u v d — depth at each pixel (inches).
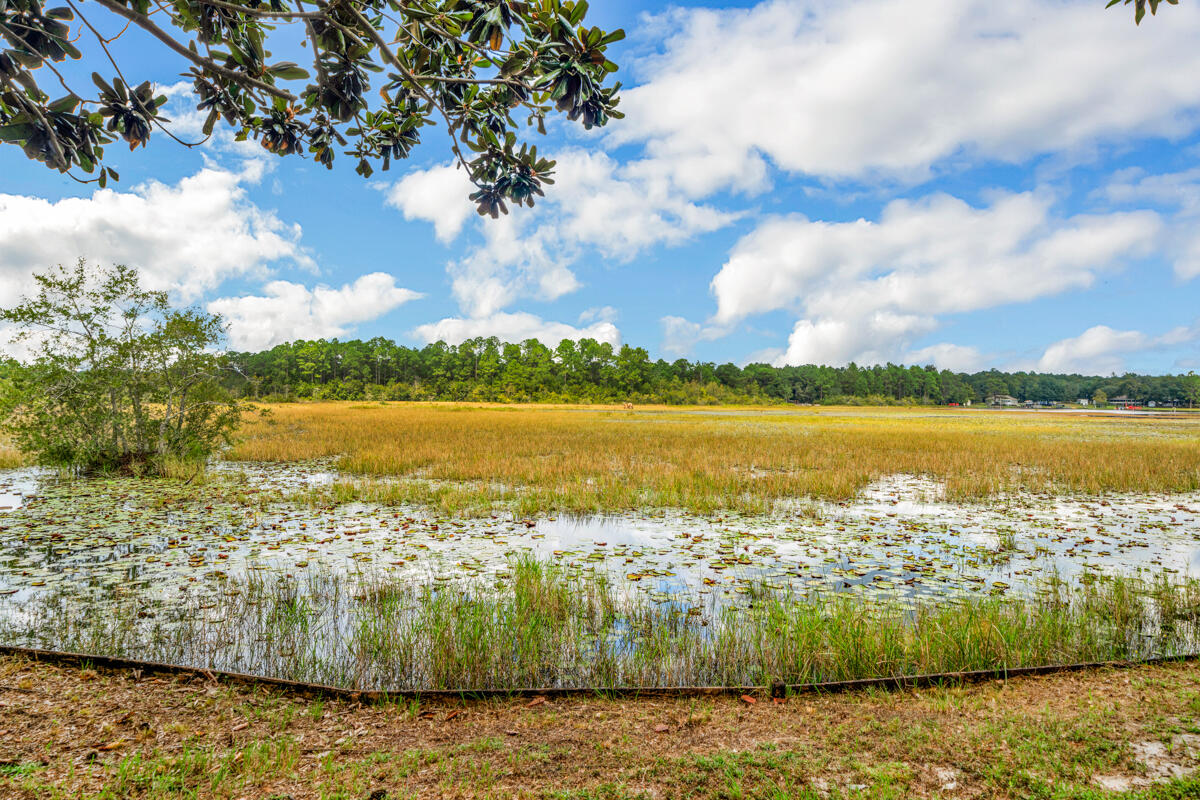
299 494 442.0
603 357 4884.4
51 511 386.6
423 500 434.6
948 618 182.2
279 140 128.3
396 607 208.5
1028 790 101.7
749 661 165.6
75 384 545.6
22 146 96.0
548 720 131.7
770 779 106.4
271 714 132.6
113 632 187.3
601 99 101.8
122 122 101.1
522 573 236.2
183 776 105.3
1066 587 240.7
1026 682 148.8
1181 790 98.9
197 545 302.4
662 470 581.0
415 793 102.1
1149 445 876.6
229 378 633.6
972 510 418.3
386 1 101.2
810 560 283.0
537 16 101.2
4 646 160.9
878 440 967.6
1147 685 144.3
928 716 131.3
